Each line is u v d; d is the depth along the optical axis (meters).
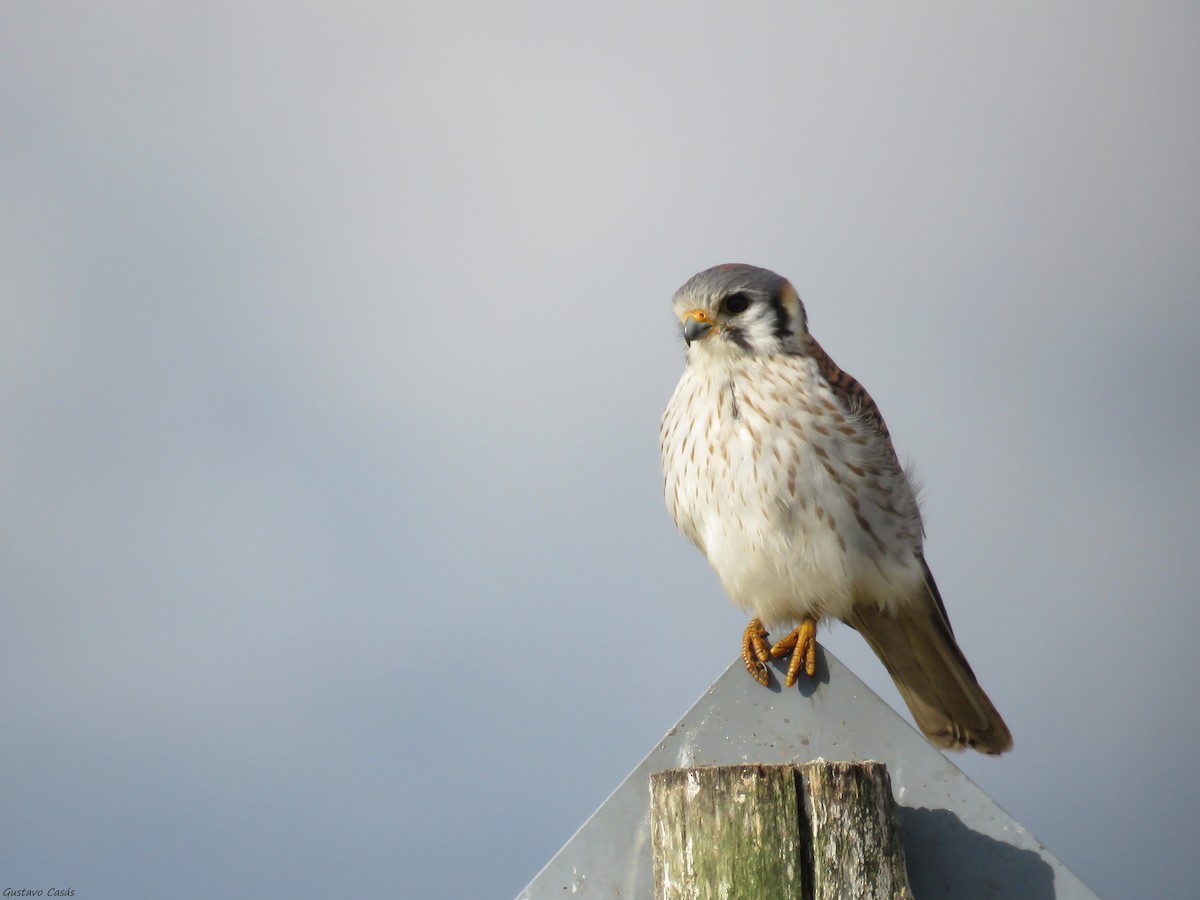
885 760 6.64
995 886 6.36
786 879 5.78
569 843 6.58
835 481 9.43
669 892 5.95
